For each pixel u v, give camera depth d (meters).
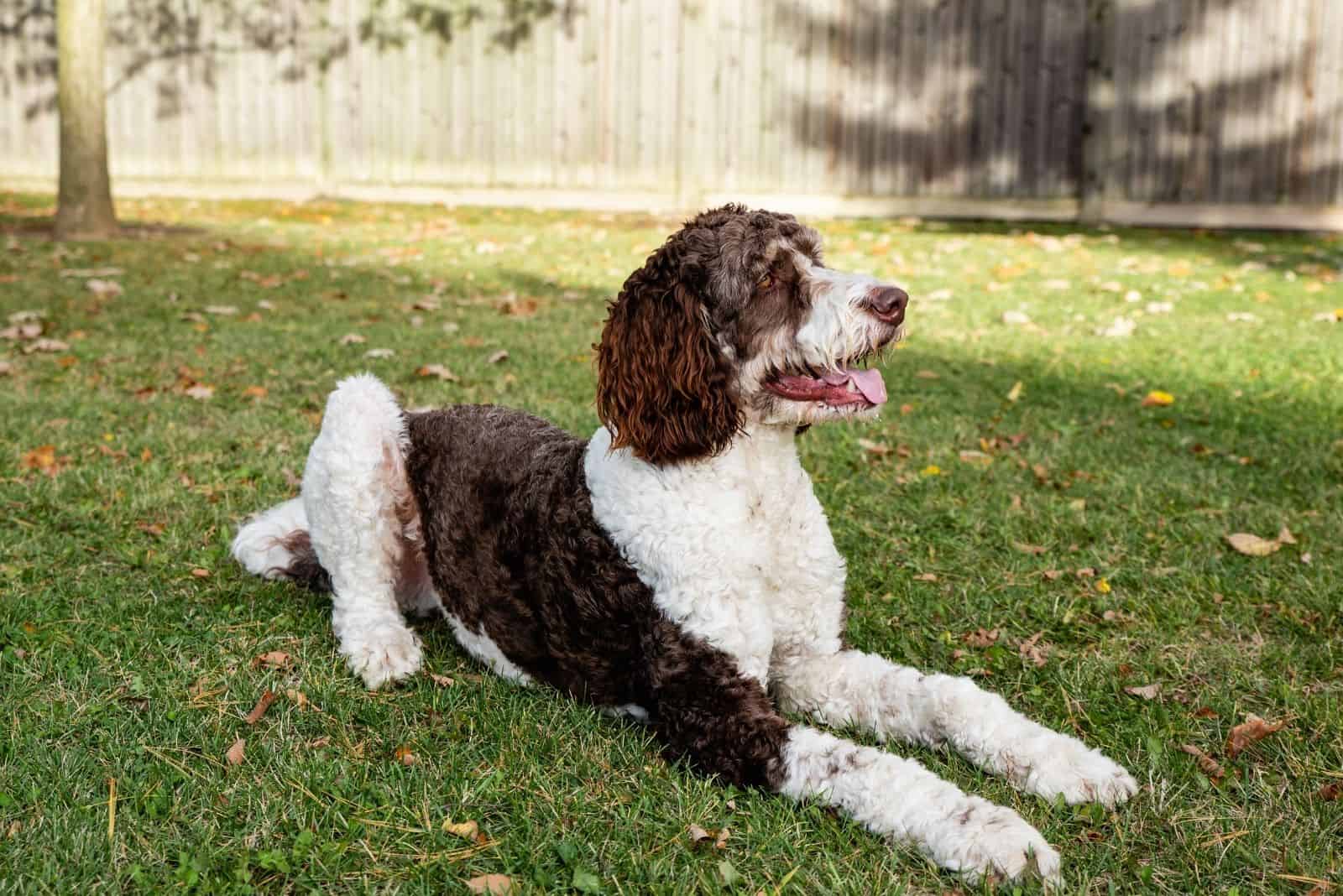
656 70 13.79
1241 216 12.95
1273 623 3.72
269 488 4.85
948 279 9.97
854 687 3.11
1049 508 4.68
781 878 2.49
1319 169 12.70
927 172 13.62
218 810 2.72
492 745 3.00
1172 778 2.87
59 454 5.17
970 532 4.49
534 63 14.00
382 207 14.11
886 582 4.04
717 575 2.86
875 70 13.45
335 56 14.33
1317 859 2.55
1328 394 6.33
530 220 13.19
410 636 3.52
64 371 6.58
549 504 3.16
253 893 2.45
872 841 2.58
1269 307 8.72
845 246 11.50
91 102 10.98
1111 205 13.26
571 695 3.20
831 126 13.67
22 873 2.48
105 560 4.16
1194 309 8.71
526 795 2.79
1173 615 3.76
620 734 3.05
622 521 2.95
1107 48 12.85
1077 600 3.90
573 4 13.77
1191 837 2.62
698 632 2.86
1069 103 13.17
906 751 3.02
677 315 2.96
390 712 3.18
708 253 2.99
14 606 3.71
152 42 14.52
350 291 9.07
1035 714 3.23
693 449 2.89
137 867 2.47
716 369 2.93
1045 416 6.04
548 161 14.25
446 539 3.46
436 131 14.37
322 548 3.66
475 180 14.43
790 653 3.15
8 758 2.91
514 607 3.25
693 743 2.84
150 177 14.86
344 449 3.55
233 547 4.12
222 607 3.80
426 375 6.55
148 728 3.06
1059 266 10.51
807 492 3.11
